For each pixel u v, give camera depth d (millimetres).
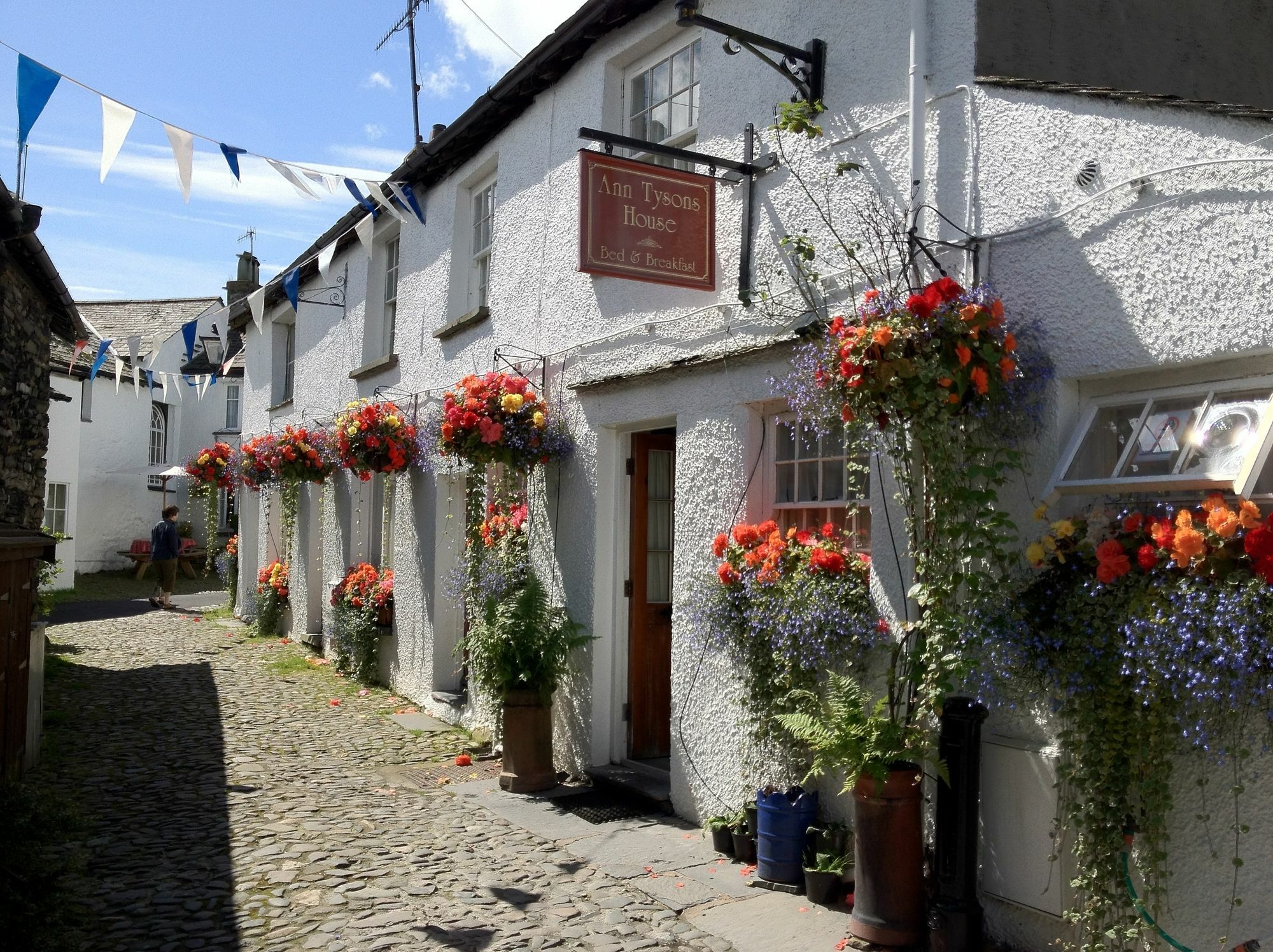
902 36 4938
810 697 4727
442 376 9672
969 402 4094
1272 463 3482
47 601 9680
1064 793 3826
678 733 6129
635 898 4840
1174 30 5117
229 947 4270
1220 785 3432
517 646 6793
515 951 4246
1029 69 4629
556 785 6906
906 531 4641
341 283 12602
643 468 7227
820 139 5363
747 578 5176
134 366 8156
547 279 7844
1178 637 3160
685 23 4898
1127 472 3844
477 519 8570
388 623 10664
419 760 7699
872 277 4961
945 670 4137
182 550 25641
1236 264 3514
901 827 4215
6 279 8266
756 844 5262
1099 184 3982
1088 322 3998
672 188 5719
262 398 16156
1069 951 3824
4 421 8695
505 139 8695
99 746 7906
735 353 5676
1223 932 3406
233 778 7051
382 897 4844
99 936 4359
